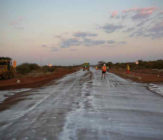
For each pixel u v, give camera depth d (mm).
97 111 6090
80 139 3729
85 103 7367
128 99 8273
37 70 36688
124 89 11508
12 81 17375
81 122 4871
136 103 7434
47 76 25344
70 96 8992
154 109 6445
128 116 5512
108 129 4344
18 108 6551
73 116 5453
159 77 20938
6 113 5859
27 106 6863
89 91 10617
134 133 4109
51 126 4531
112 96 9000
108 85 13664
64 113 5805
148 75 24516
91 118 5258
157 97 8828
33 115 5578
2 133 4070
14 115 5602
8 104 7309
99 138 3791
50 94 9672
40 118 5242
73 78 21078
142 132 4180
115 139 3754
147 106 6910
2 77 19000
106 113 5840
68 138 3773
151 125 4699
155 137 3896
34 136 3881
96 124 4707
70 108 6500
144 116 5535
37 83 15750
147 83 15148
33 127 4453
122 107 6703
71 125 4613
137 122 4934
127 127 4508
